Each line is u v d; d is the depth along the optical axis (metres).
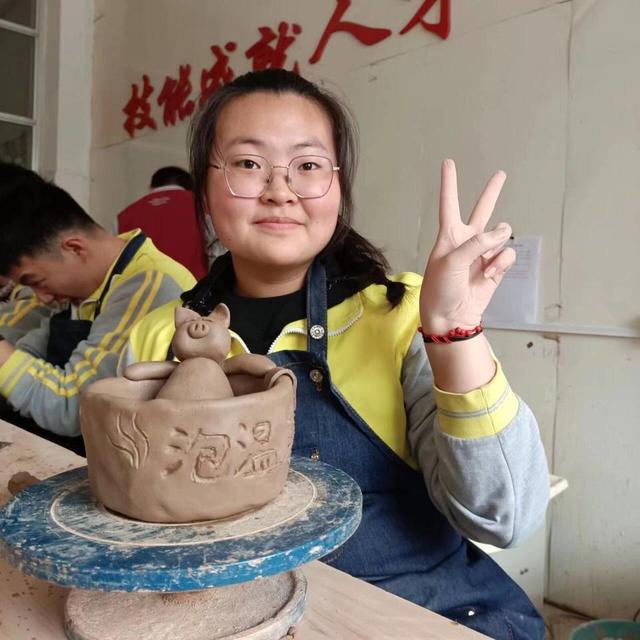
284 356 0.83
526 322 1.71
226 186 0.80
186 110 2.93
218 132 0.83
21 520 0.55
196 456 0.52
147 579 0.46
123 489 0.54
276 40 2.42
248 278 0.91
